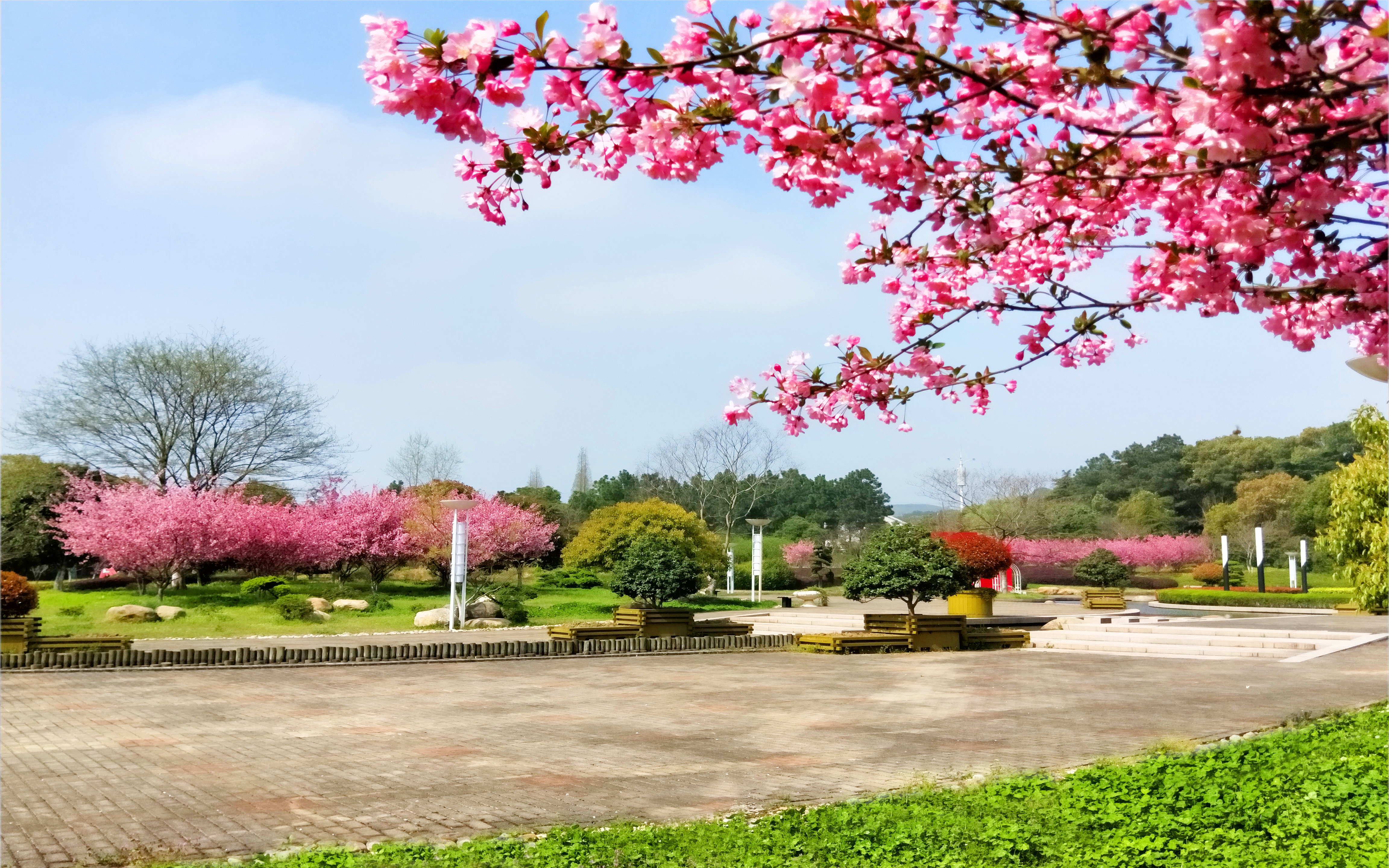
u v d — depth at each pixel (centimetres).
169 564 2858
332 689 1444
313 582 3788
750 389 506
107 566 3616
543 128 333
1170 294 386
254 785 786
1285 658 1819
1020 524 5603
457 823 662
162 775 824
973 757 896
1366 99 312
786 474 9062
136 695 1372
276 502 3869
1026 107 333
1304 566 3884
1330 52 289
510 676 1617
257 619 2484
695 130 337
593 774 825
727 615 2909
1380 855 496
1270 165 333
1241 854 513
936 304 478
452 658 1861
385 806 712
